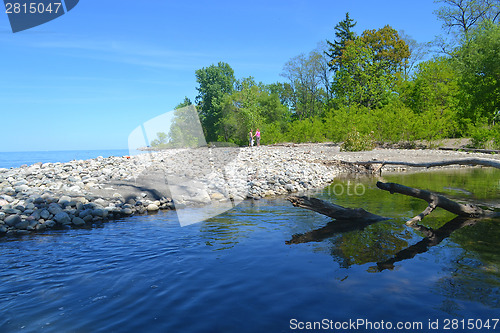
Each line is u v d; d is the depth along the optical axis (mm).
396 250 3584
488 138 19469
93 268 3256
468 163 4957
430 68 26016
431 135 21328
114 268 3234
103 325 2100
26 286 2824
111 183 8203
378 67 36312
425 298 2400
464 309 2229
